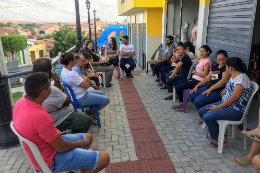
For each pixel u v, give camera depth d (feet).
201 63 13.69
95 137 11.64
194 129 12.26
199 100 11.74
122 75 25.25
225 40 13.85
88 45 19.90
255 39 14.55
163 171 8.73
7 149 10.71
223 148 10.24
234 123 9.55
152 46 32.63
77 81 11.13
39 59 8.53
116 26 77.30
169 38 20.21
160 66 20.84
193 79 14.30
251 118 12.80
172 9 26.84
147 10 30.96
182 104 15.10
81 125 9.43
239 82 9.06
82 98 11.58
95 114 13.10
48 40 169.37
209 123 9.89
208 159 9.45
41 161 5.99
